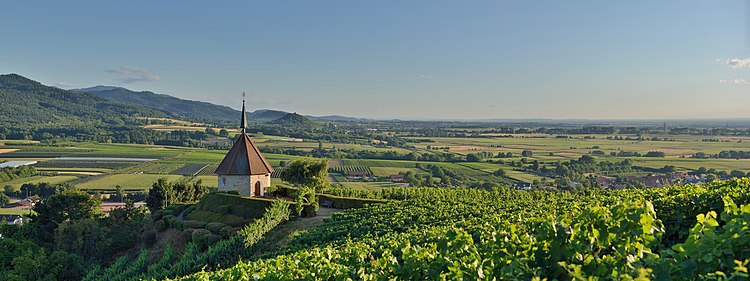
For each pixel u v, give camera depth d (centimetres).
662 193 1792
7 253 4316
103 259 4578
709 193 1409
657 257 685
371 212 3803
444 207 3619
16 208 9062
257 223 3691
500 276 835
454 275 898
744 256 650
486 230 1582
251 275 1579
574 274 688
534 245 920
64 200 5200
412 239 1762
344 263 1478
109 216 5225
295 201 4669
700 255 645
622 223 837
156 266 3541
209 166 13062
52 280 3856
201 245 3962
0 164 13012
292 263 1548
